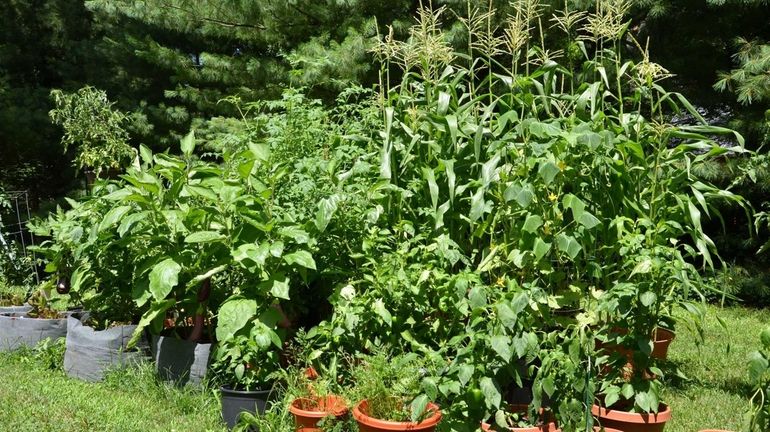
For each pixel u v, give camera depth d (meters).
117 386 4.73
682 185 4.20
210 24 11.20
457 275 3.73
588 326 3.88
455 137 4.14
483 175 3.91
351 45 9.72
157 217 4.74
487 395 3.35
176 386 4.62
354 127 5.37
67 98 8.48
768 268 10.65
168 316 5.22
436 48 4.64
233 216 4.52
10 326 5.64
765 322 8.68
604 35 4.49
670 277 3.51
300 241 4.07
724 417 4.38
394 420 3.38
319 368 4.10
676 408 4.55
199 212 4.55
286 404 3.86
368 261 4.29
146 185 4.66
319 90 10.76
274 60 11.25
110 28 13.73
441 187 4.41
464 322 4.20
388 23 10.40
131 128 12.67
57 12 14.81
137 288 4.66
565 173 3.91
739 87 8.95
